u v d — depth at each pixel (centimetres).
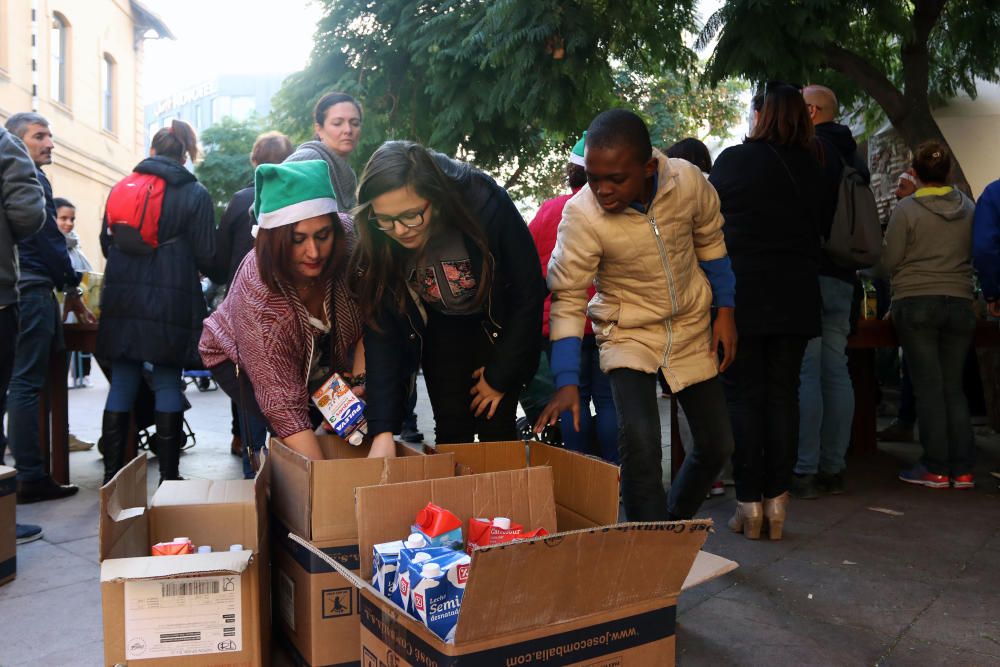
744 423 286
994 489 371
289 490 187
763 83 451
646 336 214
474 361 225
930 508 337
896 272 378
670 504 238
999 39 568
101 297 345
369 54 716
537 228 329
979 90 738
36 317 348
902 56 525
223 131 1994
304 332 204
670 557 142
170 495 205
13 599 240
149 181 341
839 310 357
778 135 283
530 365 215
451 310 216
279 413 200
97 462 453
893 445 489
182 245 347
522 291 206
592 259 209
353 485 174
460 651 121
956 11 567
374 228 193
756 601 235
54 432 385
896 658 197
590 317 228
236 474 419
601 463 172
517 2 501
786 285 274
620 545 133
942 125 756
